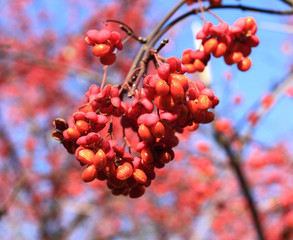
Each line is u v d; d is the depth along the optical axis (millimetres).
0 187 9492
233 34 1996
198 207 9531
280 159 6730
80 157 1476
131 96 1595
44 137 10688
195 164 7414
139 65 1855
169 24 2166
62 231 9477
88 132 1537
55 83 11570
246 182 4902
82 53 11586
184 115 1560
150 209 11656
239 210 9102
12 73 11102
